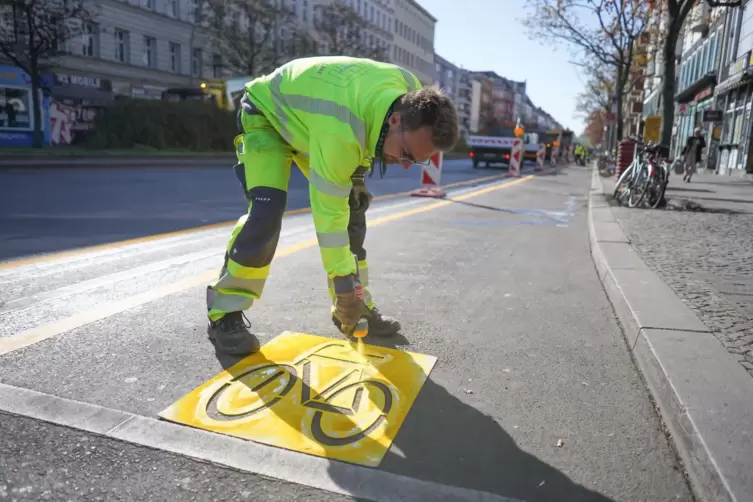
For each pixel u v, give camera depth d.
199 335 2.71
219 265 4.25
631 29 16.81
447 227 6.77
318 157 2.04
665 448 1.89
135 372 2.28
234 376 2.27
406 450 1.81
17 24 23.08
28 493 1.53
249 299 2.51
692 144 15.23
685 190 12.20
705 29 23.34
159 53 37.12
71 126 28.36
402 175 18.38
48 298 3.25
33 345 2.51
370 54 41.47
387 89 2.04
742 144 17.69
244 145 2.41
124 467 1.66
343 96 2.03
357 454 1.77
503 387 2.29
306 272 4.10
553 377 2.40
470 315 3.22
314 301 3.35
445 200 10.31
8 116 25.41
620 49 17.92
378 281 3.97
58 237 5.46
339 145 2.01
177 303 3.21
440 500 1.57
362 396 2.15
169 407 2.00
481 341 2.80
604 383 2.37
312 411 2.02
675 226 6.63
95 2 31.33
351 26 39.78
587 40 18.11
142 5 35.41
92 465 1.67
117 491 1.56
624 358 2.65
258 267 2.47
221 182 13.02
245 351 2.47
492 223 7.25
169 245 5.14
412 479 1.66
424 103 1.89
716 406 1.90
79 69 31.48
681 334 2.60
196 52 40.47
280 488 1.60
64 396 2.05
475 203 9.85
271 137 2.36
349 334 2.30
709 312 3.04
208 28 33.78
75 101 28.95
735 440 1.70
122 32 34.69
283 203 2.43
